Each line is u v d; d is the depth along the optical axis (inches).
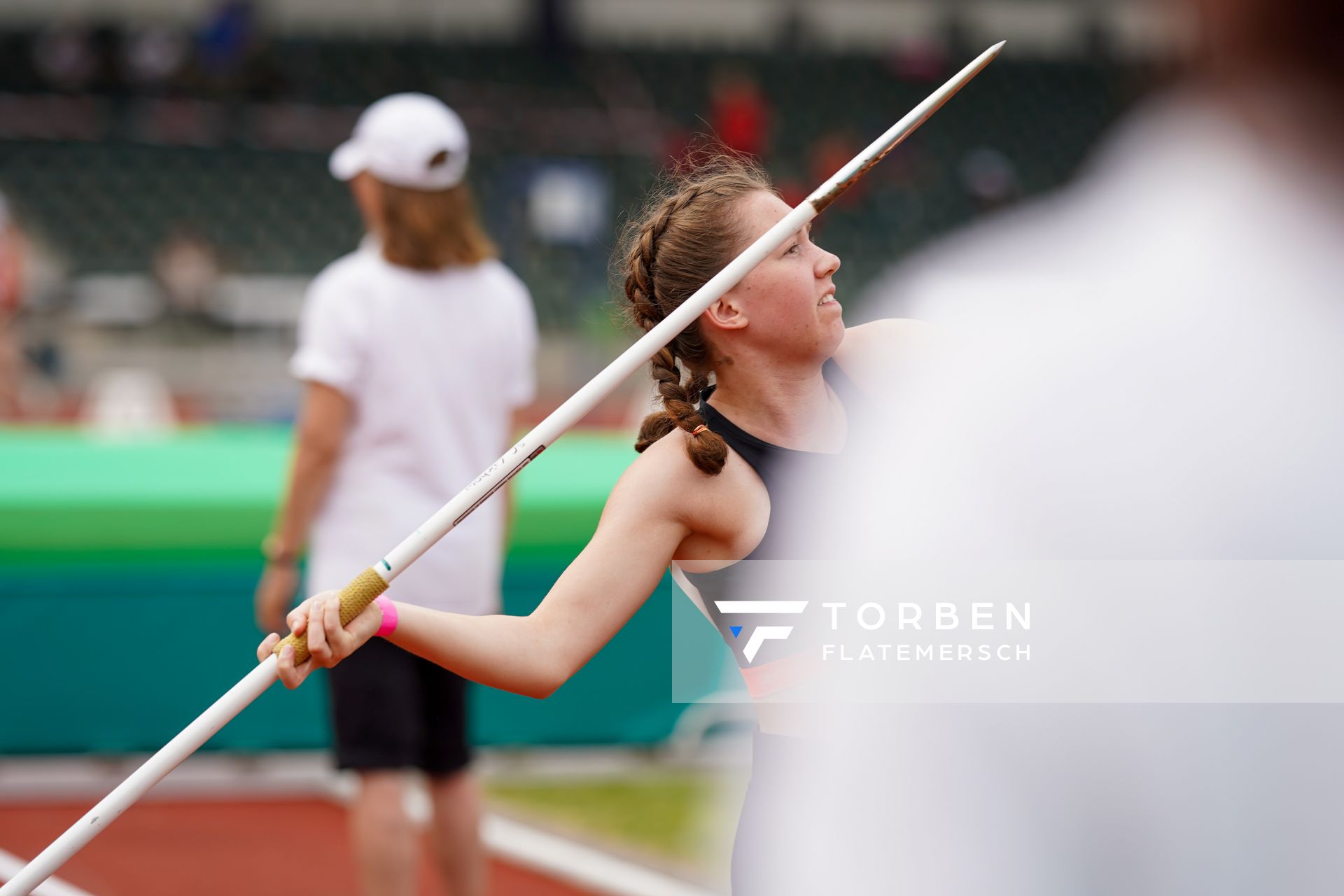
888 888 184.1
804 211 235.3
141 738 626.2
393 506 413.4
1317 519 137.6
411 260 413.7
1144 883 148.9
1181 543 140.8
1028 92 2117.4
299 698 642.8
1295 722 143.5
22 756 619.5
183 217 1819.6
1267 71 115.1
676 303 256.4
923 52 2160.4
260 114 1841.8
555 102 2018.9
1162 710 146.5
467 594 423.8
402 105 417.1
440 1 2118.6
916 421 161.0
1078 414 140.9
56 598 618.2
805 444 245.1
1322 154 121.8
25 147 1786.4
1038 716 150.9
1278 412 135.9
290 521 420.8
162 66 1830.7
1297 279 132.1
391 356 410.6
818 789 216.2
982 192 1971.0
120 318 1455.5
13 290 1391.5
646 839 553.9
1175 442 138.3
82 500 617.3
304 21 2089.1
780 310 238.4
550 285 1685.5
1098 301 138.9
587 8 2176.4
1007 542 147.9
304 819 596.7
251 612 633.0
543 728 644.7
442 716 416.2
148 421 1289.4
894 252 1923.0
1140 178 133.0
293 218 1844.2
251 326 1489.9
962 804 161.9
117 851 553.9
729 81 2165.4
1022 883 154.4
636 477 240.7
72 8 1957.4
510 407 438.9
